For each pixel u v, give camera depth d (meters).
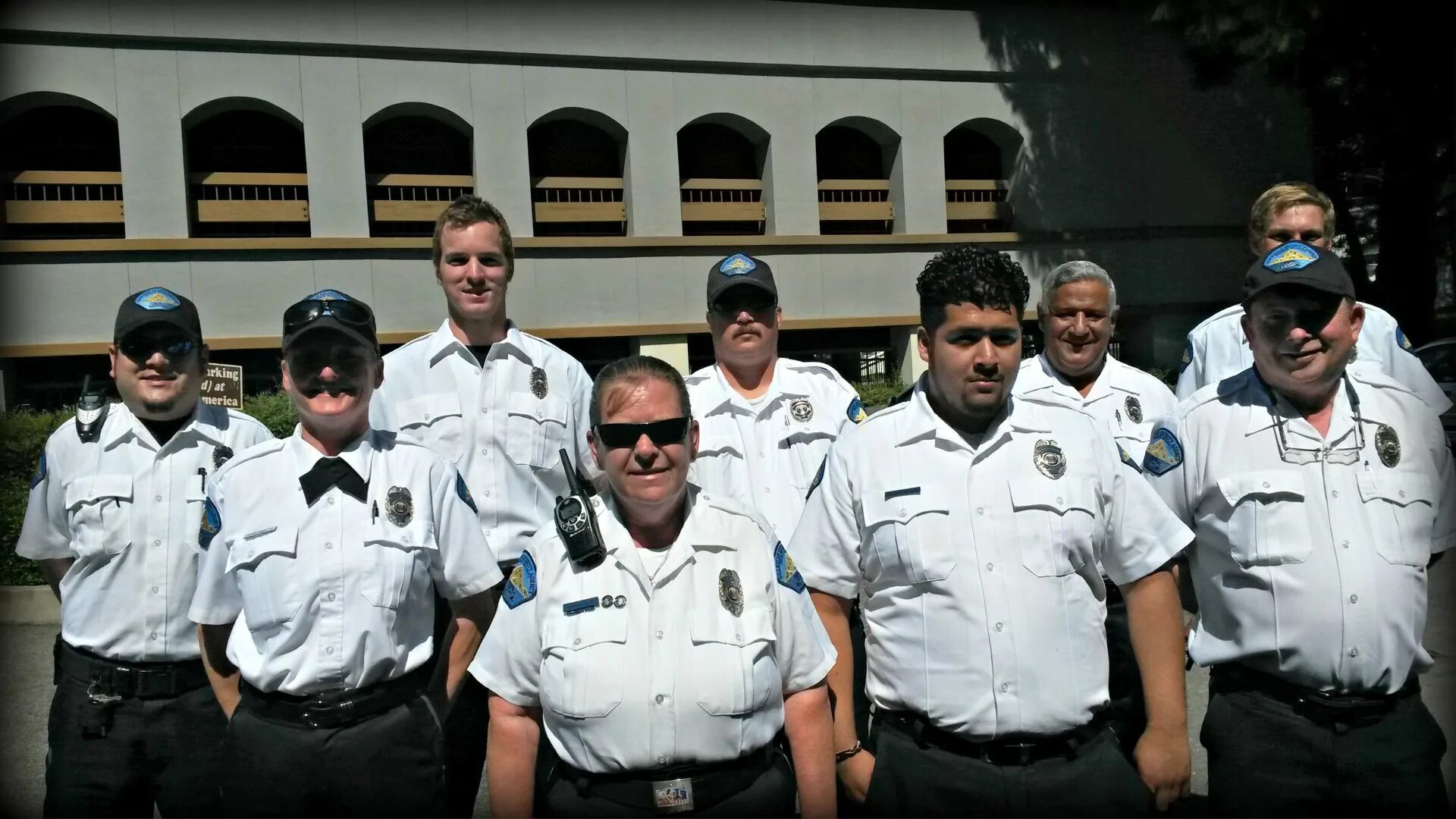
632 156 14.45
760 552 2.59
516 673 2.57
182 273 12.50
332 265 13.08
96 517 3.29
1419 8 14.22
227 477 2.95
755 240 14.95
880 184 16.03
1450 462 2.96
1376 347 3.84
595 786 2.45
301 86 12.92
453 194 13.89
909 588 2.72
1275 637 2.80
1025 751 2.63
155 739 3.31
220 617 2.97
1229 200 17.19
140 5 12.22
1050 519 2.68
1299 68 15.00
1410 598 2.78
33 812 4.20
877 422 2.88
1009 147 16.45
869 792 2.79
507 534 3.90
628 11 14.27
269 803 2.78
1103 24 16.55
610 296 14.29
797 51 15.09
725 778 2.46
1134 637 2.85
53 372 12.34
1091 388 4.17
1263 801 2.84
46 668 6.15
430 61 13.47
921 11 15.69
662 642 2.45
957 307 2.64
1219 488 2.90
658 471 2.46
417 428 3.91
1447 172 16.64
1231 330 4.11
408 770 2.87
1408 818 2.75
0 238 12.06
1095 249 16.62
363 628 2.82
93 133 12.61
